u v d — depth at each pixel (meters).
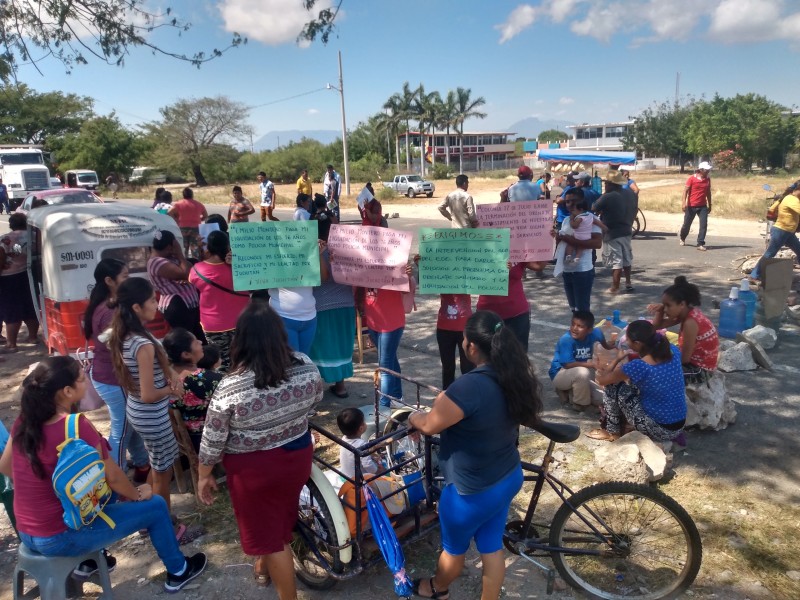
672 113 60.50
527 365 2.86
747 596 3.35
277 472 2.99
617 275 9.67
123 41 9.79
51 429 2.95
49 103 53.25
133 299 3.77
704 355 5.07
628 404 4.72
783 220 9.35
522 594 3.48
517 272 5.47
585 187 13.41
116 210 6.54
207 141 62.12
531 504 3.50
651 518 3.63
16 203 28.88
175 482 4.77
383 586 3.58
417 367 7.02
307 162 65.50
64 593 3.15
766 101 53.09
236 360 2.95
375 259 5.36
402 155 77.62
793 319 7.92
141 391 3.74
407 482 3.73
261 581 3.61
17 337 8.64
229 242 5.35
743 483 4.41
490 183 47.09
